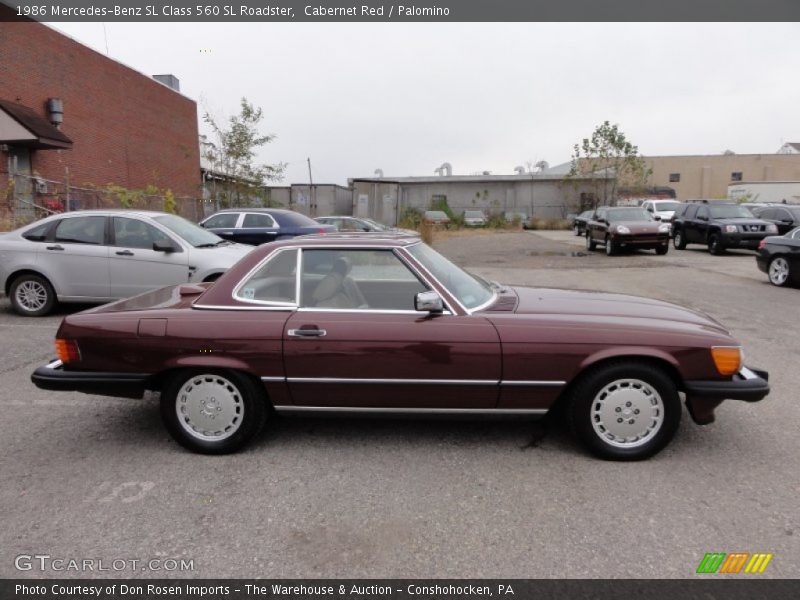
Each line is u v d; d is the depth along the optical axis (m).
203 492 3.41
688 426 4.40
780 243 11.87
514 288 4.70
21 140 15.14
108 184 19.48
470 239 27.62
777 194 33.62
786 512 3.17
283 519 3.12
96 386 3.88
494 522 3.08
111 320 3.88
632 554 2.80
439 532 2.99
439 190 42.03
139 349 3.80
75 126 19.19
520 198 41.53
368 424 4.43
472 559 2.77
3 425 4.46
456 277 4.26
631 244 18.66
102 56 20.80
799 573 2.65
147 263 8.12
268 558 2.79
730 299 10.28
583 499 3.31
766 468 3.70
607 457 3.78
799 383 5.46
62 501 3.32
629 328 3.72
